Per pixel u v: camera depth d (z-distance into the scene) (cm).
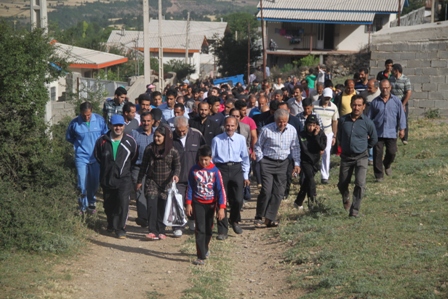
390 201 1073
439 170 1252
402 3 4681
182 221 977
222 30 8000
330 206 1074
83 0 15538
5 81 960
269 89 1898
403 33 1859
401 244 822
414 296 648
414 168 1305
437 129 1709
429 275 695
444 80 1831
